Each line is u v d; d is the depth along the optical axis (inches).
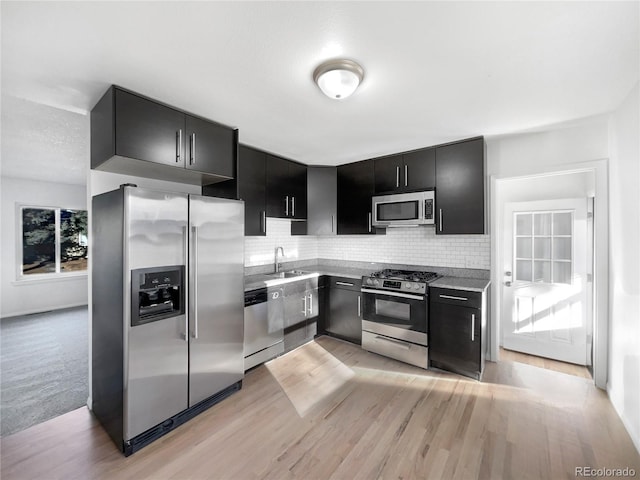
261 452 70.5
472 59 60.9
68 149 125.0
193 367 83.1
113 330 73.9
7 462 67.4
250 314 109.5
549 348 122.3
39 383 103.1
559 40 54.9
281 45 56.1
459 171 112.7
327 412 85.8
